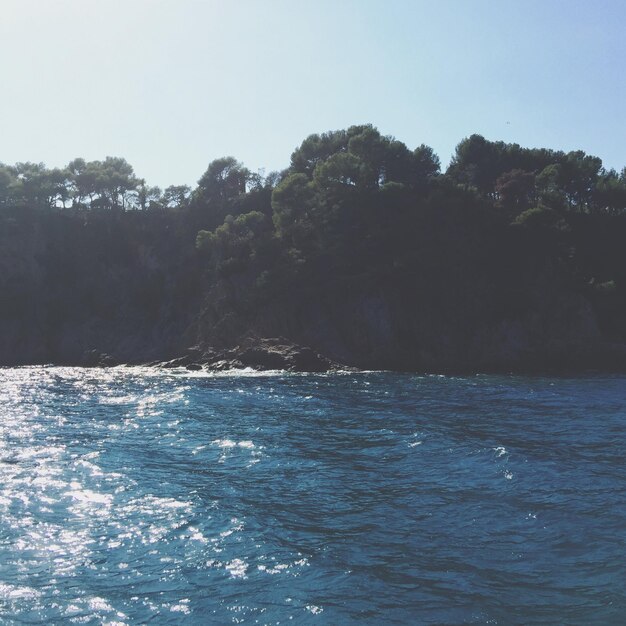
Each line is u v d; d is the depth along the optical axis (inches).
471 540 770.8
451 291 3693.4
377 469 1103.6
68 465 1129.4
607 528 804.0
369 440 1348.4
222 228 4195.4
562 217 4242.1
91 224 4881.9
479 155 5329.7
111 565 700.0
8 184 5007.4
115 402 1984.5
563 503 904.3
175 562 708.0
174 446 1295.5
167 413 1738.4
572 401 2001.7
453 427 1508.4
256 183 5620.1
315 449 1263.5
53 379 2778.1
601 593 629.0
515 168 5177.2
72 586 649.6
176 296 4315.9
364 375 2933.1
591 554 723.4
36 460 1165.1
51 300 4392.2
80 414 1731.1
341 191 4136.3
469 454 1201.4
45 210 4926.2
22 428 1508.4
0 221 4692.4
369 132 4667.8
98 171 5315.0
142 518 846.5
